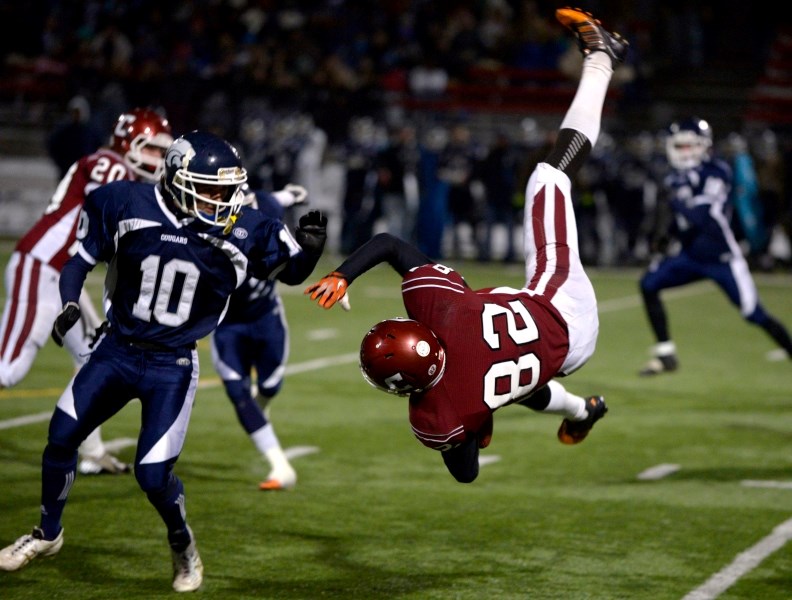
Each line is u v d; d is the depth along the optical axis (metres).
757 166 67.38
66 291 16.44
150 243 16.36
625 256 68.44
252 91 83.00
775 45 89.75
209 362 38.34
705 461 26.41
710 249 35.12
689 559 19.42
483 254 68.94
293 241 16.56
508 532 20.92
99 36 91.12
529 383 16.33
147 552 19.45
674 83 90.75
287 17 89.50
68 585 17.80
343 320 47.41
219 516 21.67
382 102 80.25
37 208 79.38
